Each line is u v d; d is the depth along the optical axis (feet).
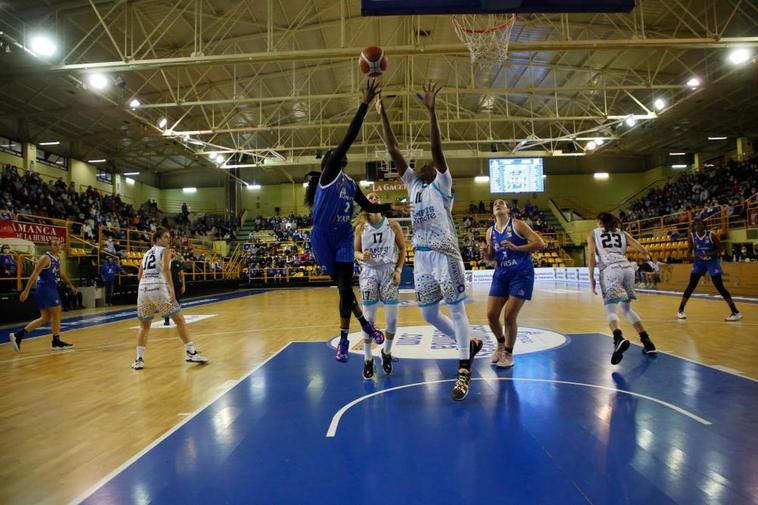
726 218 60.80
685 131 84.79
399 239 15.01
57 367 18.02
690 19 50.88
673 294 47.24
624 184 106.11
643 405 10.76
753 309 31.30
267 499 6.73
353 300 13.57
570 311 32.42
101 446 9.30
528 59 62.85
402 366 15.93
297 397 12.43
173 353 20.31
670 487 6.73
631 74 65.00
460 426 9.64
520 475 7.25
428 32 56.18
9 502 6.91
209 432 9.78
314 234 12.96
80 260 52.70
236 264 89.61
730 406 10.55
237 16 49.39
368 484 7.11
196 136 82.12
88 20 46.01
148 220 84.99
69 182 78.89
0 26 43.55
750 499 6.33
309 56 40.09
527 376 13.88
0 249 40.68
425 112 83.56
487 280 79.82
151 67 41.11
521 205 107.04
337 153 11.81
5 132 66.54
